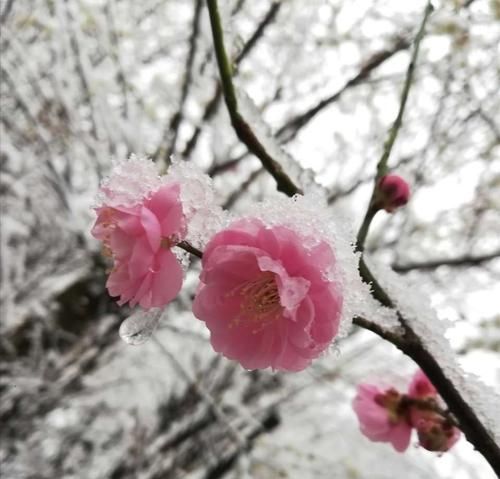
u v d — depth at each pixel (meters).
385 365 4.00
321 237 0.73
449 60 2.89
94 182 3.34
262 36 3.18
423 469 3.83
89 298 3.38
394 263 3.61
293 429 4.03
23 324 3.38
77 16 3.12
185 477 3.63
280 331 0.79
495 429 0.95
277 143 1.10
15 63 3.15
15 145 3.23
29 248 3.53
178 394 3.66
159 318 0.88
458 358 0.98
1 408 3.26
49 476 3.39
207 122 3.22
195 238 0.82
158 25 3.50
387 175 1.08
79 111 3.33
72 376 3.35
